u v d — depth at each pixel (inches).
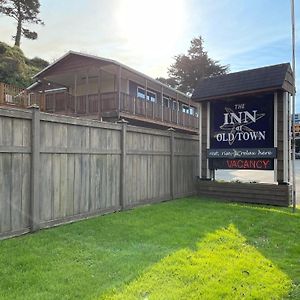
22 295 113.6
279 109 339.6
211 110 385.4
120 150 267.9
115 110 593.6
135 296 115.4
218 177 733.9
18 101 567.8
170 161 342.3
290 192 330.0
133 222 225.6
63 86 762.2
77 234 190.2
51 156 204.8
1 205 172.9
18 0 1433.3
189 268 143.6
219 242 189.2
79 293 116.3
